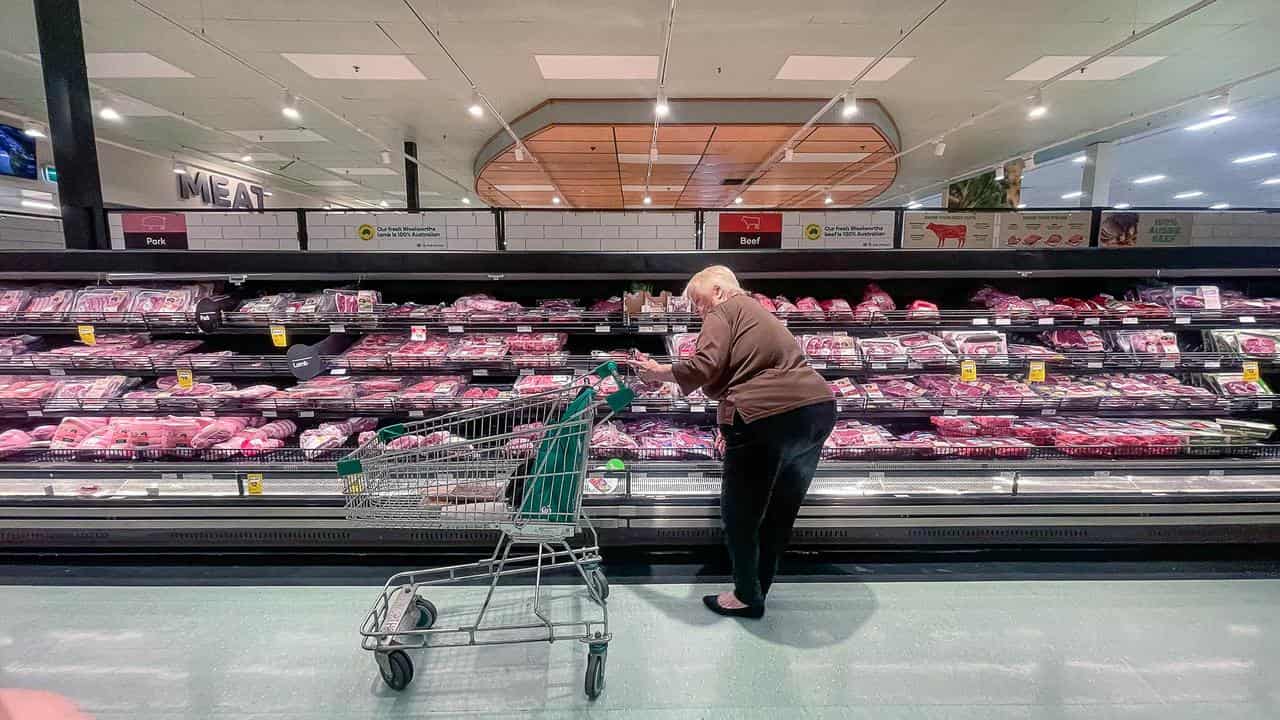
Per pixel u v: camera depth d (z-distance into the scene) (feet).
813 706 5.87
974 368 9.04
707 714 5.77
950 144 35.47
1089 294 10.02
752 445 6.62
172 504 8.09
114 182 31.73
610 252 8.20
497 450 6.58
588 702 5.92
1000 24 18.51
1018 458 8.93
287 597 7.61
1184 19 18.24
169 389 9.01
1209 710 5.78
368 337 9.77
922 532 8.47
